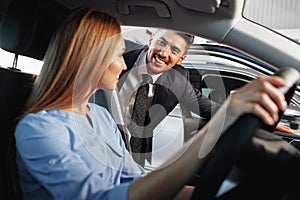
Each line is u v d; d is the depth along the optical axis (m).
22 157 1.02
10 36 1.30
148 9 1.48
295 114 1.75
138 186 0.78
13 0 1.30
